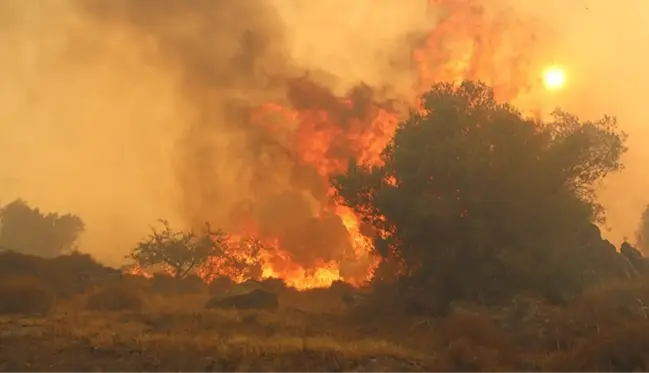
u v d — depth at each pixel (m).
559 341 33.69
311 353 29.03
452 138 48.84
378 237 51.50
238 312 44.75
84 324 34.69
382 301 48.28
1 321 35.31
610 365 27.55
